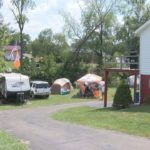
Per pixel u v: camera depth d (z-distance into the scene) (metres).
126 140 19.91
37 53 112.50
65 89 63.84
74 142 19.75
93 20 80.75
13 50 63.50
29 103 53.28
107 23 81.38
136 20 84.81
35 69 71.12
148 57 38.69
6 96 52.75
